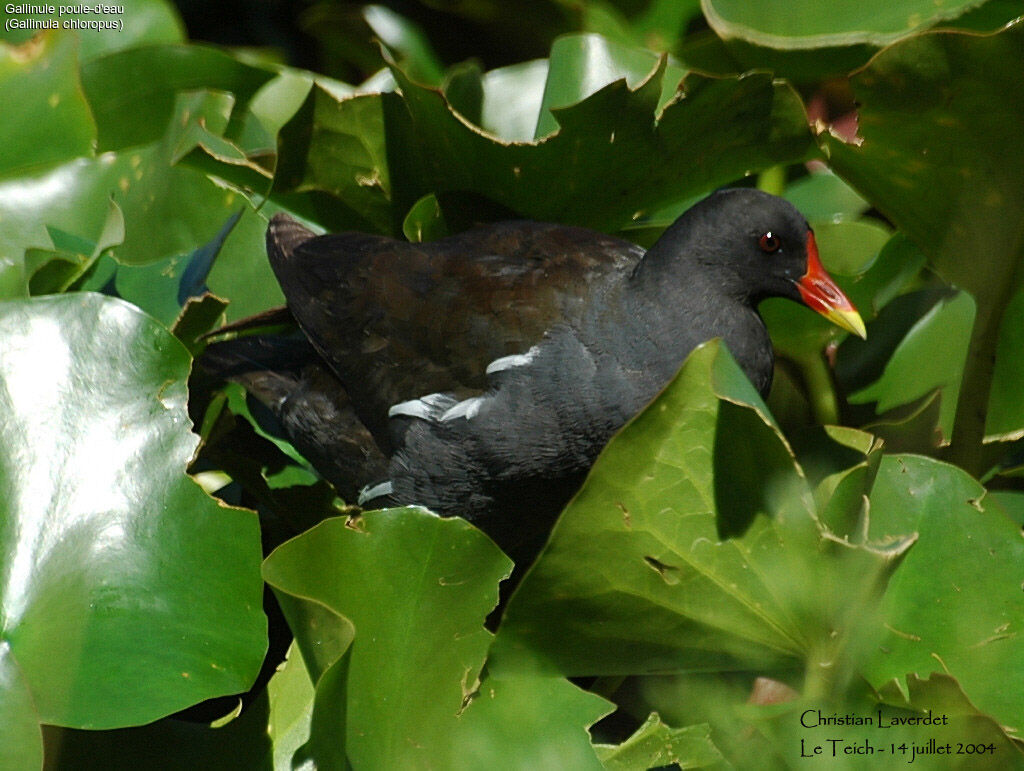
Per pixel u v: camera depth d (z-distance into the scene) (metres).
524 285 5.80
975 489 4.90
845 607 4.24
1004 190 5.38
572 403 5.62
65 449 4.57
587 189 6.14
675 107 5.62
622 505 4.18
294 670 4.54
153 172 6.55
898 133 5.45
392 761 4.33
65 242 6.07
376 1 8.55
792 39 6.42
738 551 4.27
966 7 6.16
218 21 9.57
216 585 4.46
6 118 6.63
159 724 4.42
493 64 8.69
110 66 7.08
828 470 4.93
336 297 6.12
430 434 5.81
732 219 5.67
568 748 4.34
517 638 4.47
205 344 6.16
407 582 4.42
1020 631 4.67
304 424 6.18
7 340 4.66
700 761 4.43
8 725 3.98
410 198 6.41
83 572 4.40
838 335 6.41
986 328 5.68
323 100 5.79
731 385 3.98
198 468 5.53
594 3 8.06
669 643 4.58
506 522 5.96
